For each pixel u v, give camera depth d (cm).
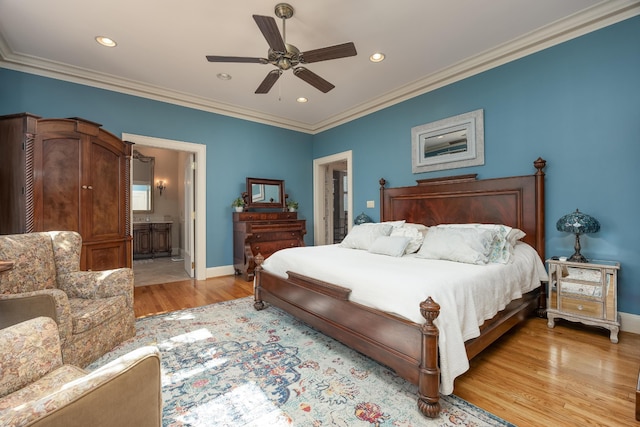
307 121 546
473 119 331
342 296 199
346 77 364
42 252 205
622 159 240
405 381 176
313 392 165
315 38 279
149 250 667
